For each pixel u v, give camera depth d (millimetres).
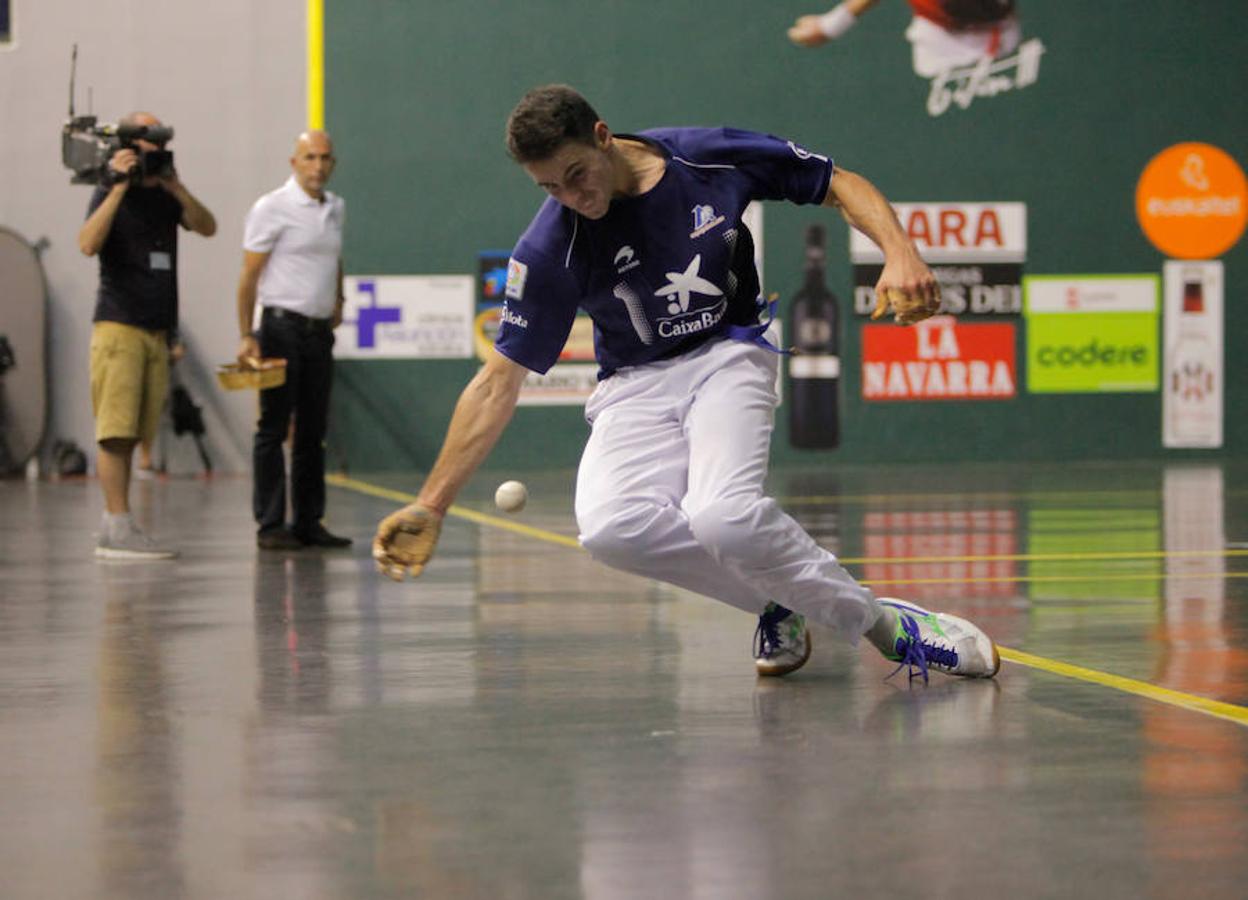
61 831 6031
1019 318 32812
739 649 10141
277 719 8102
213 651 10289
